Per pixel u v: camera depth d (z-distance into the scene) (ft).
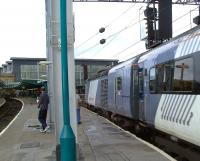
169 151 44.29
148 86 51.01
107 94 90.99
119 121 75.56
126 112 66.59
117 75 75.51
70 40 34.55
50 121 64.34
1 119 113.39
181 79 37.68
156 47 50.80
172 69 40.73
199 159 35.47
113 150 41.68
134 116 60.34
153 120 48.49
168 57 42.29
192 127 34.50
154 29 83.66
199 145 33.76
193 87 34.37
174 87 39.83
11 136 57.77
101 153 40.04
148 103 51.06
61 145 23.22
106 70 95.61
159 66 45.75
